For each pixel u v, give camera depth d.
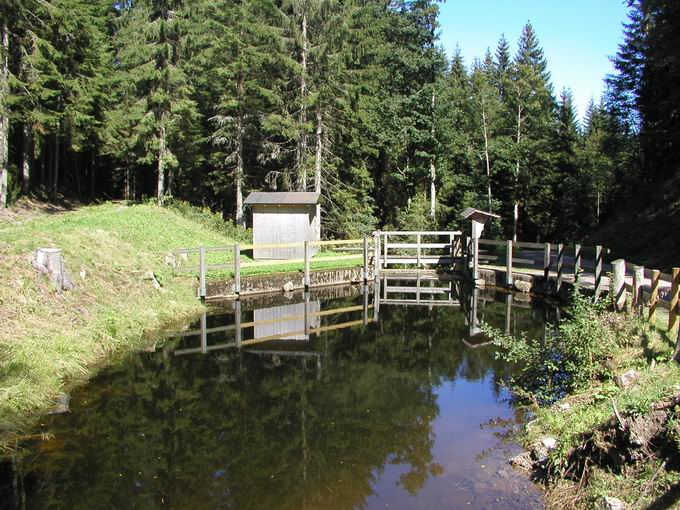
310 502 5.25
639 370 6.61
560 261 15.55
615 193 30.22
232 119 25.97
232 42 23.66
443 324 13.49
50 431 6.67
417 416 7.40
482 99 34.81
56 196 26.27
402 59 27.31
